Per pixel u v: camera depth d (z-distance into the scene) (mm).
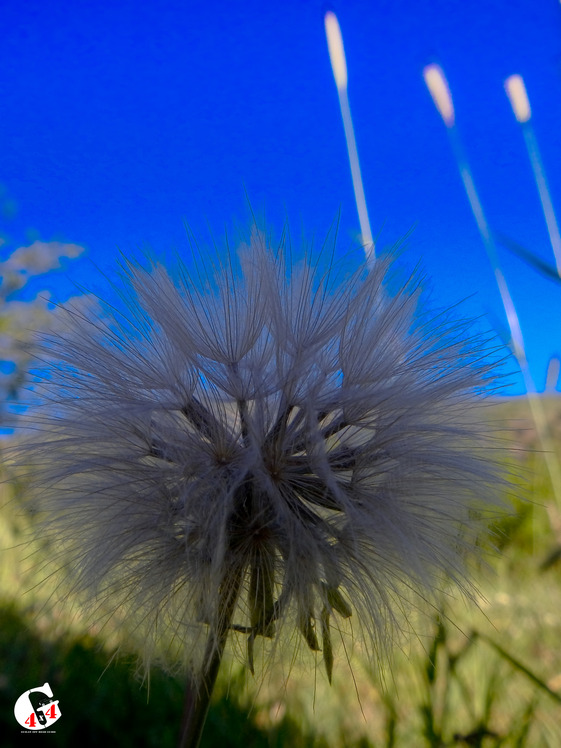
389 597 87
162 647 89
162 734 134
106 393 89
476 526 89
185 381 86
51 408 91
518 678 145
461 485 84
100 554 82
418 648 120
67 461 86
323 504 81
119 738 133
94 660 143
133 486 84
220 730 131
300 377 84
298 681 139
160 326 91
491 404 92
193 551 79
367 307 89
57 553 88
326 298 90
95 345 91
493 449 89
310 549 76
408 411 86
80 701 138
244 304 89
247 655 84
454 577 85
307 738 131
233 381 84
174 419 86
